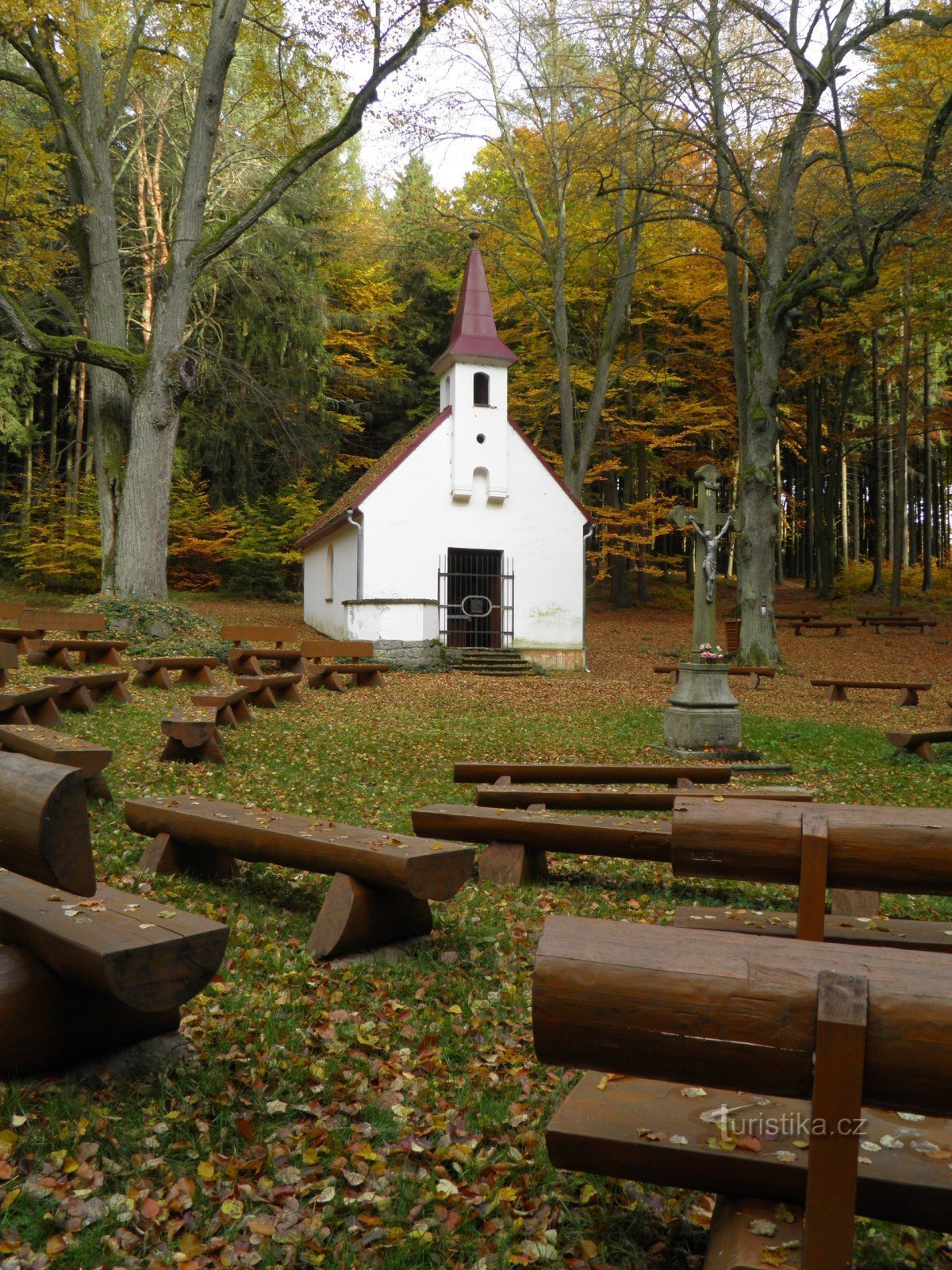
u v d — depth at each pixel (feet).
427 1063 11.82
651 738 43.88
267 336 106.22
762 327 74.54
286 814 18.39
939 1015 5.65
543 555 80.53
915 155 69.00
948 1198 6.56
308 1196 9.11
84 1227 8.50
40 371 113.39
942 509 168.35
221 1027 12.15
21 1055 10.25
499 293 107.65
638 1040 6.28
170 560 117.29
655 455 126.11
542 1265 8.20
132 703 38.47
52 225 66.03
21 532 107.14
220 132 88.07
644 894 20.11
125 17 68.03
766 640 75.15
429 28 61.31
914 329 108.17
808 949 6.35
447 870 15.17
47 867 9.34
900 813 11.27
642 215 82.64
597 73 79.61
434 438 77.61
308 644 56.85
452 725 43.86
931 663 78.38
